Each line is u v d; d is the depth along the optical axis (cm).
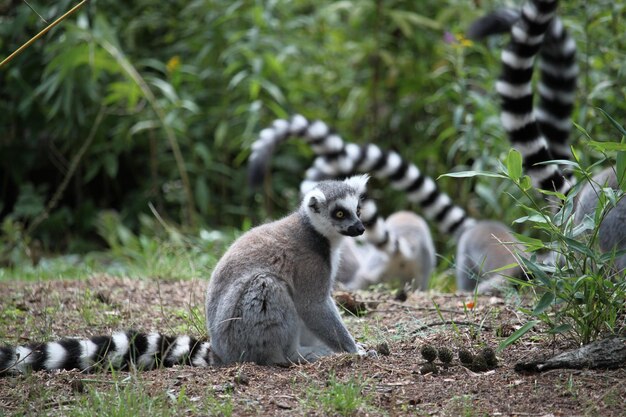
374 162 1463
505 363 726
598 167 1269
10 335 886
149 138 1870
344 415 612
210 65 1825
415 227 1435
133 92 1622
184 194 1812
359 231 838
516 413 607
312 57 1889
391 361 750
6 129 1862
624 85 1260
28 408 632
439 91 1652
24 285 1139
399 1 1819
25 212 1752
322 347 842
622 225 877
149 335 798
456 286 1423
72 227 1850
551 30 1136
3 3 1811
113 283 1154
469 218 1600
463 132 1622
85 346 769
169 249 1395
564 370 683
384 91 1908
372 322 939
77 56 1561
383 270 1388
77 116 1786
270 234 828
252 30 1714
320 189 856
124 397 643
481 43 1673
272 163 1852
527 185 721
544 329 810
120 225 1698
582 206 939
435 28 1752
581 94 1359
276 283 782
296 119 1385
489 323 864
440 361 739
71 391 689
